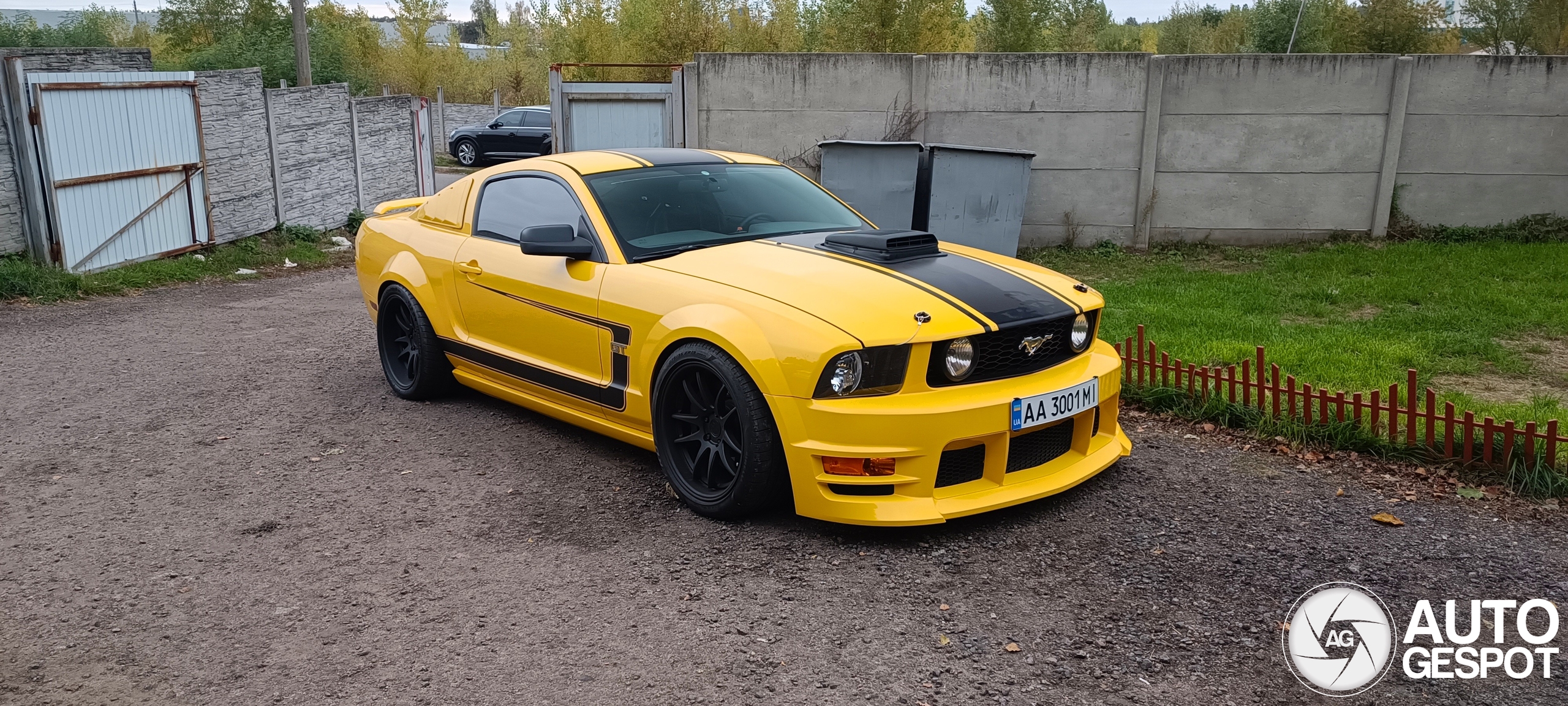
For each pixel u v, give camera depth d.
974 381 3.86
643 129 13.27
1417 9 21.75
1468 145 11.87
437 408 5.83
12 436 5.30
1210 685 2.91
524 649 3.15
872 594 3.48
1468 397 5.46
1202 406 5.44
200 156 11.47
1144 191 12.27
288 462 4.90
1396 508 4.22
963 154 11.02
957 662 3.04
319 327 8.22
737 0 29.00
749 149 12.84
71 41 19.91
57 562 3.80
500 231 5.31
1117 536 3.94
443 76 38.53
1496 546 3.84
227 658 3.12
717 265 4.32
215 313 8.80
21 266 9.18
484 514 4.25
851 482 3.73
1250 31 27.59
